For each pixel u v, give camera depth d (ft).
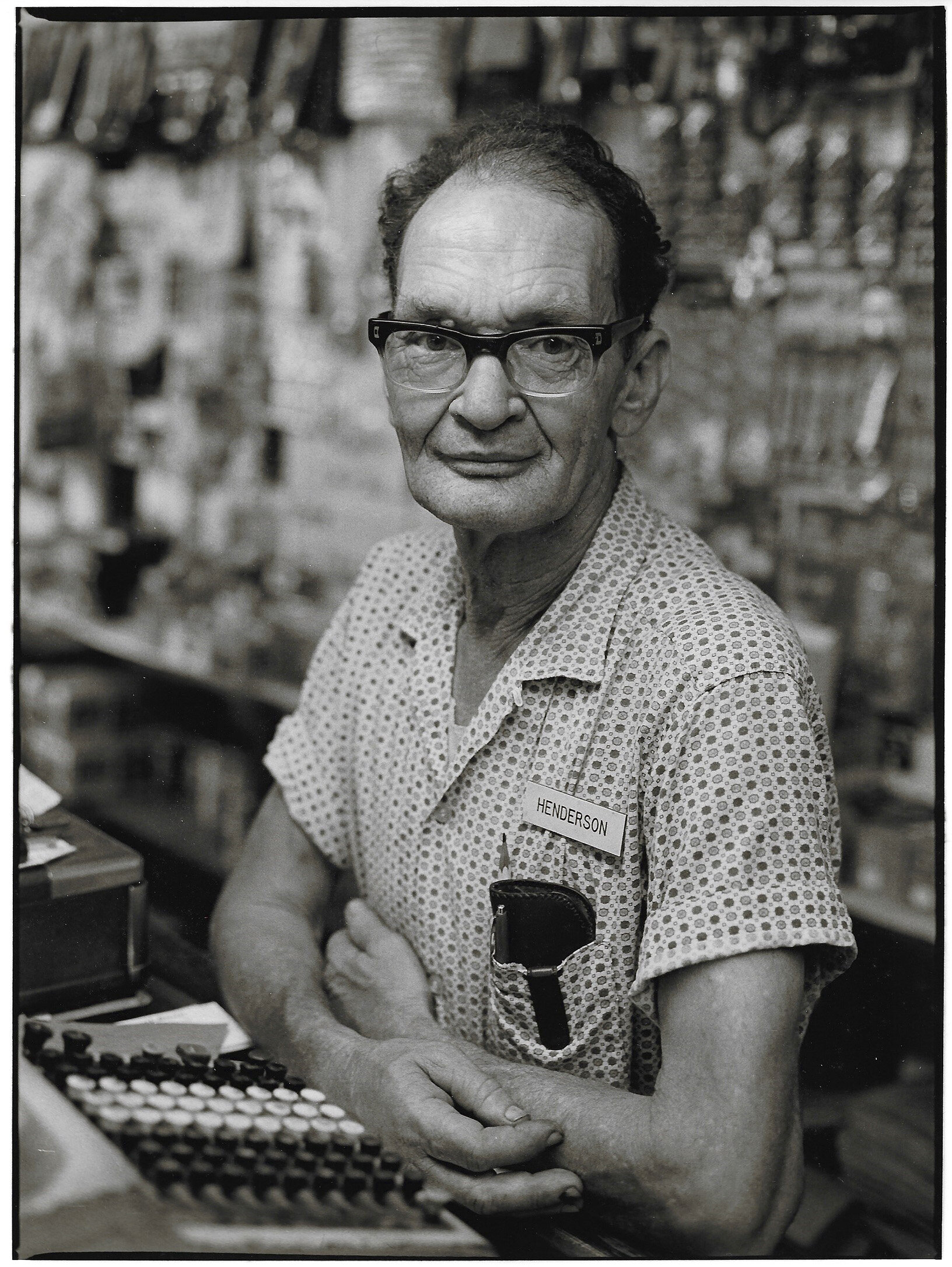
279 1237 3.38
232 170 11.49
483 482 3.80
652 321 4.32
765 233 8.91
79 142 12.19
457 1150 3.61
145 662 12.01
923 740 8.38
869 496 8.61
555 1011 4.00
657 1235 3.45
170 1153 3.56
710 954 3.40
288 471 11.44
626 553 4.11
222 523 11.83
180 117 11.49
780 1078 3.38
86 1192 3.49
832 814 3.95
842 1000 7.34
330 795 4.93
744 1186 3.30
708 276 9.16
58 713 11.94
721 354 9.21
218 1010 4.58
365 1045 4.07
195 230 11.84
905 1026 7.14
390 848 4.47
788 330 8.90
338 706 4.89
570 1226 3.60
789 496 9.00
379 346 3.97
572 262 3.77
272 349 11.48
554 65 9.23
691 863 3.53
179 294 12.05
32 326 12.45
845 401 8.70
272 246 11.36
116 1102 3.79
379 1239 3.43
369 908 4.65
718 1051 3.37
